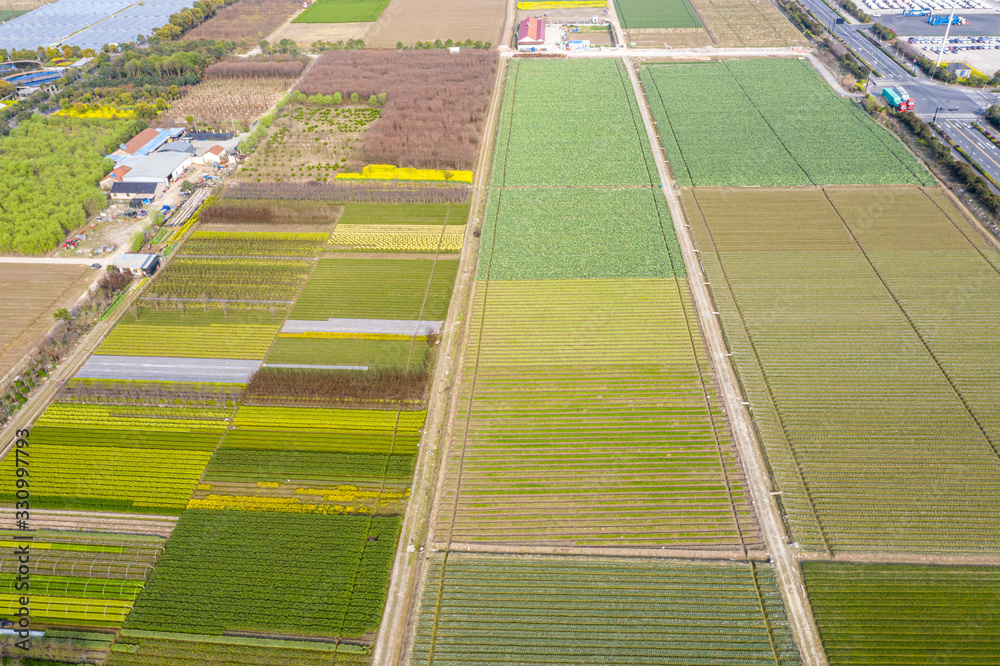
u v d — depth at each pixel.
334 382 81.06
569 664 53.72
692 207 114.81
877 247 101.81
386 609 58.28
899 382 78.38
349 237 111.44
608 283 97.38
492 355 85.31
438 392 80.50
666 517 64.81
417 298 96.88
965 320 86.88
